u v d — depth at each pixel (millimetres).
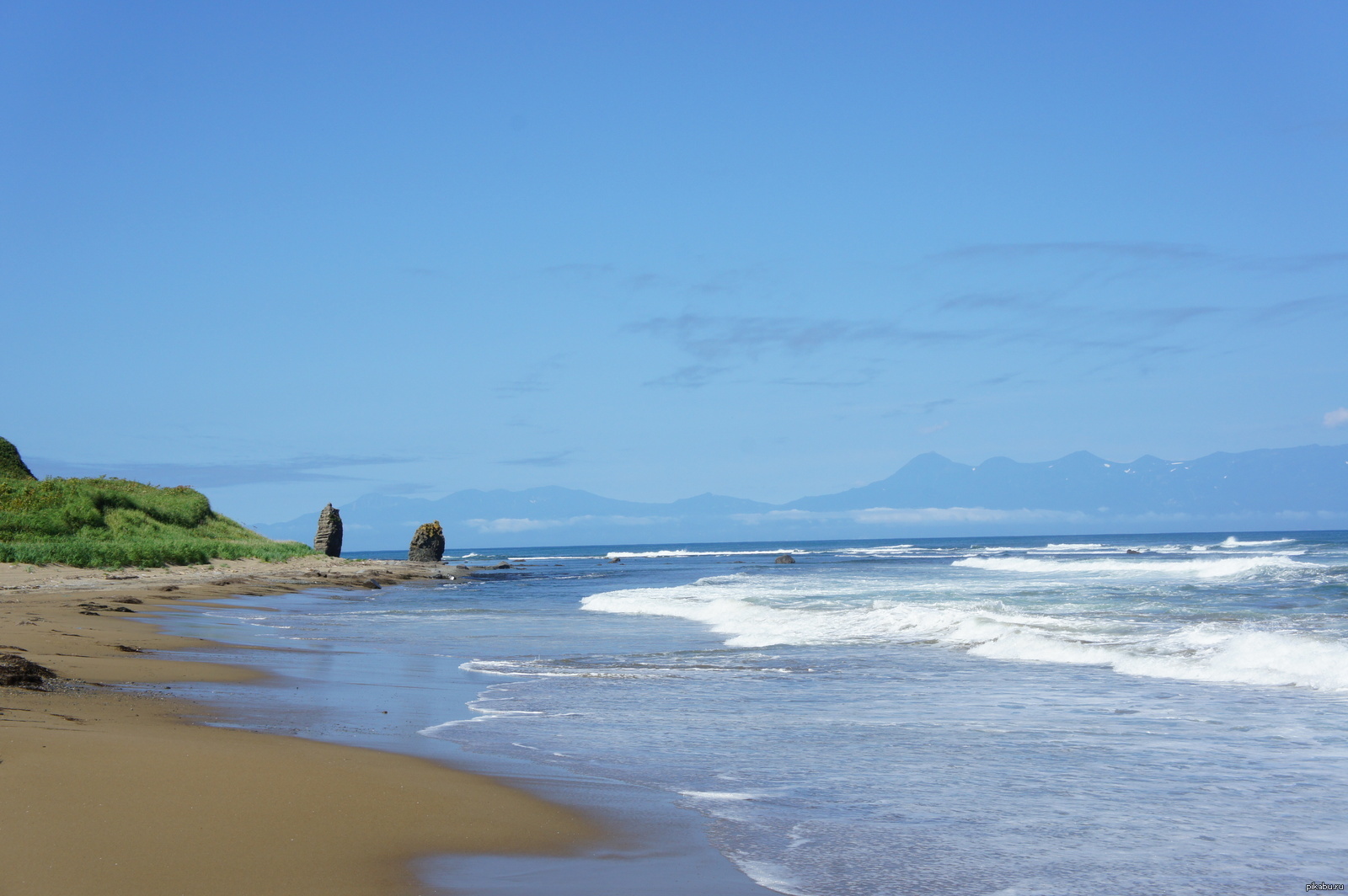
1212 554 74562
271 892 5199
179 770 7480
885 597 30969
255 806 6734
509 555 174625
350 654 18562
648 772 8742
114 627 21281
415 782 7801
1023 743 10055
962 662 16703
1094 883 5863
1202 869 6113
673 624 25656
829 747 9898
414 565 73500
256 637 21641
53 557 42688
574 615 29562
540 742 10094
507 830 6711
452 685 14453
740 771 8820
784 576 49844
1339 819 7258
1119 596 28203
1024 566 52125
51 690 11281
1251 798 7828
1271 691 13047
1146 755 9414
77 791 6680
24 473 65250
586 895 5477
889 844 6625
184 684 13477
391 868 5773
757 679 15125
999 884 5820
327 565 63156
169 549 50281
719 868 6055
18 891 4945
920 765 9086
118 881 5180
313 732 10172
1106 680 14367
